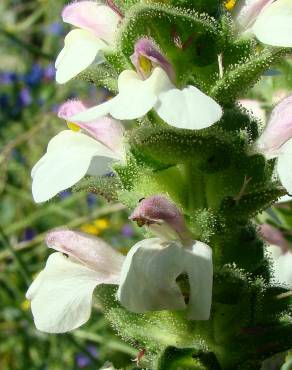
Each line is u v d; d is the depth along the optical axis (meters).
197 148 0.12
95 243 0.14
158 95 0.12
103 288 0.14
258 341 0.13
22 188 0.37
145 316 0.14
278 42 0.12
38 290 0.14
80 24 0.13
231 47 0.13
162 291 0.12
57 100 0.40
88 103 0.15
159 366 0.13
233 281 0.13
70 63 0.13
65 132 0.15
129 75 0.12
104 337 0.27
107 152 0.14
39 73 0.42
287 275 0.19
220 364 0.14
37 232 0.34
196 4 0.13
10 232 0.33
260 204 0.13
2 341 0.31
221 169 0.13
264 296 0.14
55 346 0.30
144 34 0.13
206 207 0.13
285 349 0.13
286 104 0.13
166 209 0.12
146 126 0.13
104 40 0.13
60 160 0.14
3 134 0.41
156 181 0.13
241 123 0.13
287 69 0.20
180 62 0.13
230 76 0.13
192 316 0.12
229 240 0.13
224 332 0.14
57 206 0.33
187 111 0.11
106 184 0.14
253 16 0.13
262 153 0.13
